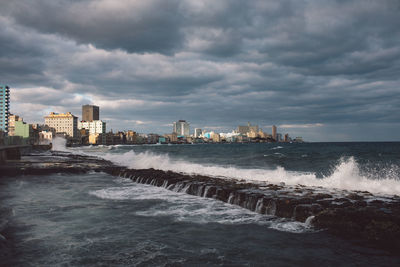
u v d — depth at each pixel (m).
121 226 9.20
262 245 7.56
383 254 7.00
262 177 20.03
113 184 19.69
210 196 14.28
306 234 8.51
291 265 6.34
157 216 10.55
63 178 22.92
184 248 7.27
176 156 60.00
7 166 27.58
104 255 6.73
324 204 10.35
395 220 8.13
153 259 6.53
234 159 45.81
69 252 6.90
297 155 49.28
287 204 10.52
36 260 6.40
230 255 6.84
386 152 53.88
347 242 7.82
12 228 8.91
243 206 12.20
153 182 19.30
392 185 14.84
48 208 11.85
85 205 12.51
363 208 9.42
